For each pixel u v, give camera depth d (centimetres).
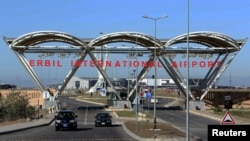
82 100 14088
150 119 6216
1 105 6312
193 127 5062
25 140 3331
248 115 7294
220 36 8475
